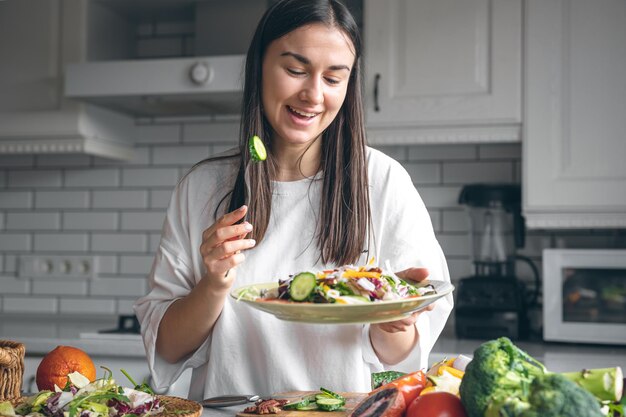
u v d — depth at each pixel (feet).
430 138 8.45
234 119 10.06
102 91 8.57
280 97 4.00
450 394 2.95
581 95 8.05
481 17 8.29
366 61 8.51
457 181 9.46
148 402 3.59
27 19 9.29
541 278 9.19
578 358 7.43
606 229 9.07
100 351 8.01
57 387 3.86
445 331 9.09
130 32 10.13
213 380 4.52
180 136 10.19
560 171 8.09
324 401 3.71
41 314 10.40
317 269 4.50
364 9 8.55
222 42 9.24
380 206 4.59
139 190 10.27
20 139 9.36
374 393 3.24
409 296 3.58
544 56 8.11
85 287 10.36
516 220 8.75
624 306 7.94
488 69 8.27
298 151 4.53
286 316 3.46
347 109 4.47
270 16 4.15
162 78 8.40
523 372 2.75
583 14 8.04
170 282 4.66
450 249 9.46
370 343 4.51
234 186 4.61
